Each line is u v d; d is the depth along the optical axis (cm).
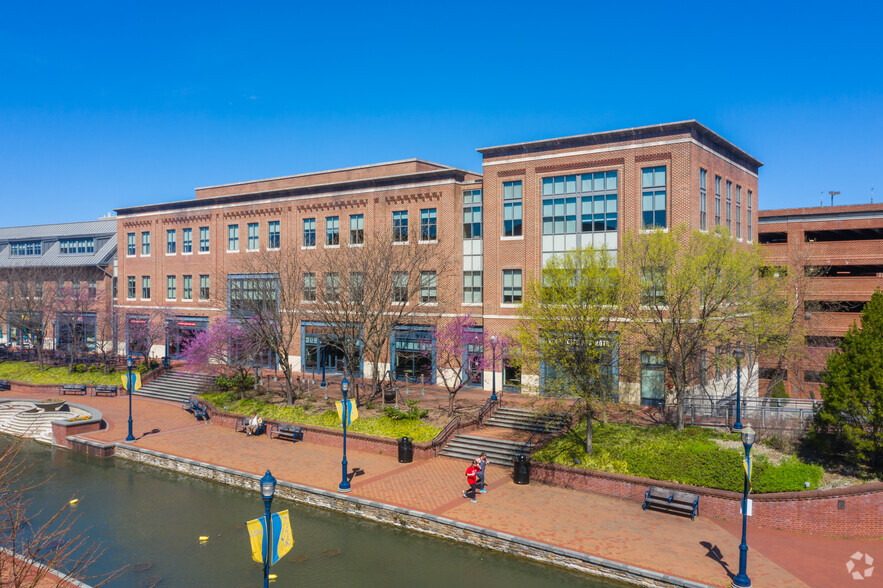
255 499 2505
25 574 1294
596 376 2470
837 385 2183
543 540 1930
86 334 6066
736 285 2556
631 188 3319
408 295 3719
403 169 4591
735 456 2183
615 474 2344
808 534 1998
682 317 2581
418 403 3419
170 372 4750
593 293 2445
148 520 2272
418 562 1916
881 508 1966
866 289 4388
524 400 3394
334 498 2353
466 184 4000
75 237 6531
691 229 2991
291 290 3919
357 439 3000
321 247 4559
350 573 1844
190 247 5394
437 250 4009
